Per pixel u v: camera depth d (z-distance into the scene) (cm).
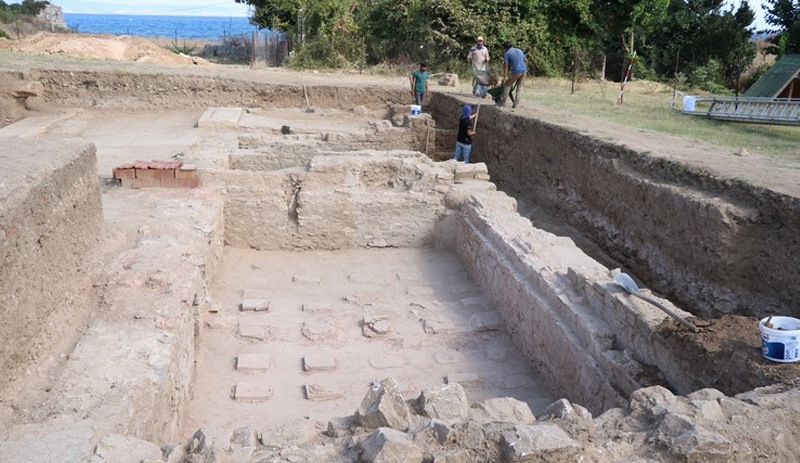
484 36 2377
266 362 679
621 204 985
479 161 1544
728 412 384
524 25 2350
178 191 948
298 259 977
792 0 2225
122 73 1712
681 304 827
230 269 922
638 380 514
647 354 538
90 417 413
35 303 481
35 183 497
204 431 395
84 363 483
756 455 352
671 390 502
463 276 929
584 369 578
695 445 346
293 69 2403
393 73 2336
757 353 462
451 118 1677
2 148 600
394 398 395
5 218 432
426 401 402
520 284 727
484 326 772
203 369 666
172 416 514
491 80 1705
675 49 2467
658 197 886
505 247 804
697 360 486
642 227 930
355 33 2552
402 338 747
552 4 2394
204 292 747
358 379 664
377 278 915
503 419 388
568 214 1145
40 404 430
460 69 2366
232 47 3606
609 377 544
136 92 1725
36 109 1622
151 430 446
